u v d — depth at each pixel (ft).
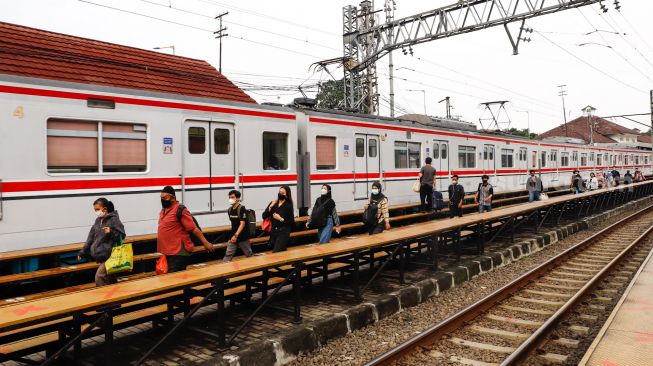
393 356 18.30
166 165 29.45
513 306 25.90
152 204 28.73
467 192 63.57
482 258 34.65
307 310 24.06
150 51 45.06
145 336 20.79
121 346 19.72
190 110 30.83
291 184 38.17
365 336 21.30
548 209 53.16
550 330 21.42
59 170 24.93
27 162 23.68
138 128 28.30
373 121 47.42
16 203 23.30
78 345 18.19
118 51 41.47
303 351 19.21
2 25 34.96
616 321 21.62
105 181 26.61
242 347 18.45
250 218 26.96
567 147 97.45
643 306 24.00
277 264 20.06
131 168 27.94
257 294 27.84
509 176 75.20
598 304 26.16
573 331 21.79
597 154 113.50
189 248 21.68
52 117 24.58
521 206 46.93
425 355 19.20
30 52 32.07
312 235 40.65
